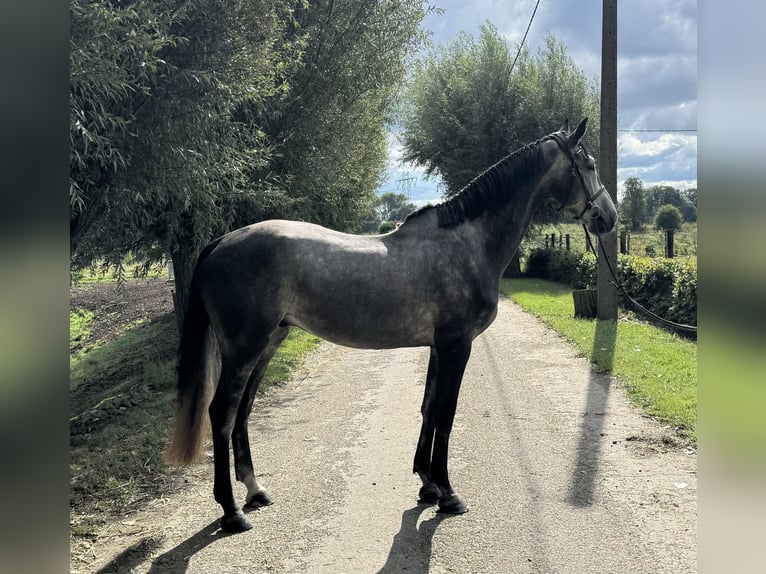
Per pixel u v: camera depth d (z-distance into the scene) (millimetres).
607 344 7383
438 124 19656
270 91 5875
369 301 3193
